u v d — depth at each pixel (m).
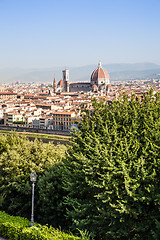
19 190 36.62
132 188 24.58
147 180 25.08
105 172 26.33
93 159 28.38
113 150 27.39
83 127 33.97
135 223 25.58
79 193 29.20
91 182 26.41
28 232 25.80
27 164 38.78
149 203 25.03
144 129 29.34
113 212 24.89
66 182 31.20
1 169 39.81
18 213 36.62
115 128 30.59
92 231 26.34
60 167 35.56
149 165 26.58
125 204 24.73
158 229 22.88
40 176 36.34
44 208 34.00
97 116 34.38
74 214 27.22
